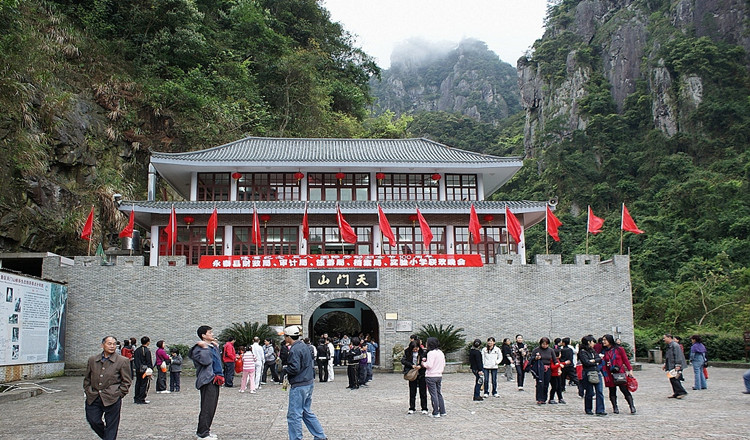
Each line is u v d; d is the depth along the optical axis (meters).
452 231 27.45
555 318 23.98
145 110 36.50
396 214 27.20
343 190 28.89
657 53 95.88
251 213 25.69
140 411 12.55
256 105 43.06
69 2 38.12
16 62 26.27
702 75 89.00
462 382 18.50
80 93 33.09
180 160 26.94
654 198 77.12
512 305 23.92
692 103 87.62
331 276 23.36
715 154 81.31
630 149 90.31
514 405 12.98
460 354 23.31
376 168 28.45
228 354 17.56
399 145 32.34
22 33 27.55
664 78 92.06
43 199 26.72
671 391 15.70
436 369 11.52
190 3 40.31
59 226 27.36
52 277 22.41
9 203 24.81
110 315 22.45
